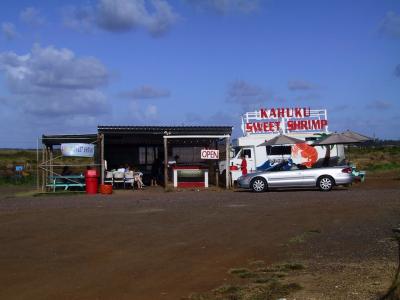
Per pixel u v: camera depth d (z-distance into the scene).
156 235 13.10
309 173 26.28
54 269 9.66
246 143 31.11
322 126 32.72
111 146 35.12
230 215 16.64
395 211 16.56
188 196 24.58
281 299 7.48
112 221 15.61
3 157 76.44
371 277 8.38
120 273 9.33
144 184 33.97
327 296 7.49
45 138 30.17
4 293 8.12
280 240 12.17
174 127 30.03
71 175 30.14
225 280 8.82
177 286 8.49
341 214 16.23
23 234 13.45
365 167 47.97
